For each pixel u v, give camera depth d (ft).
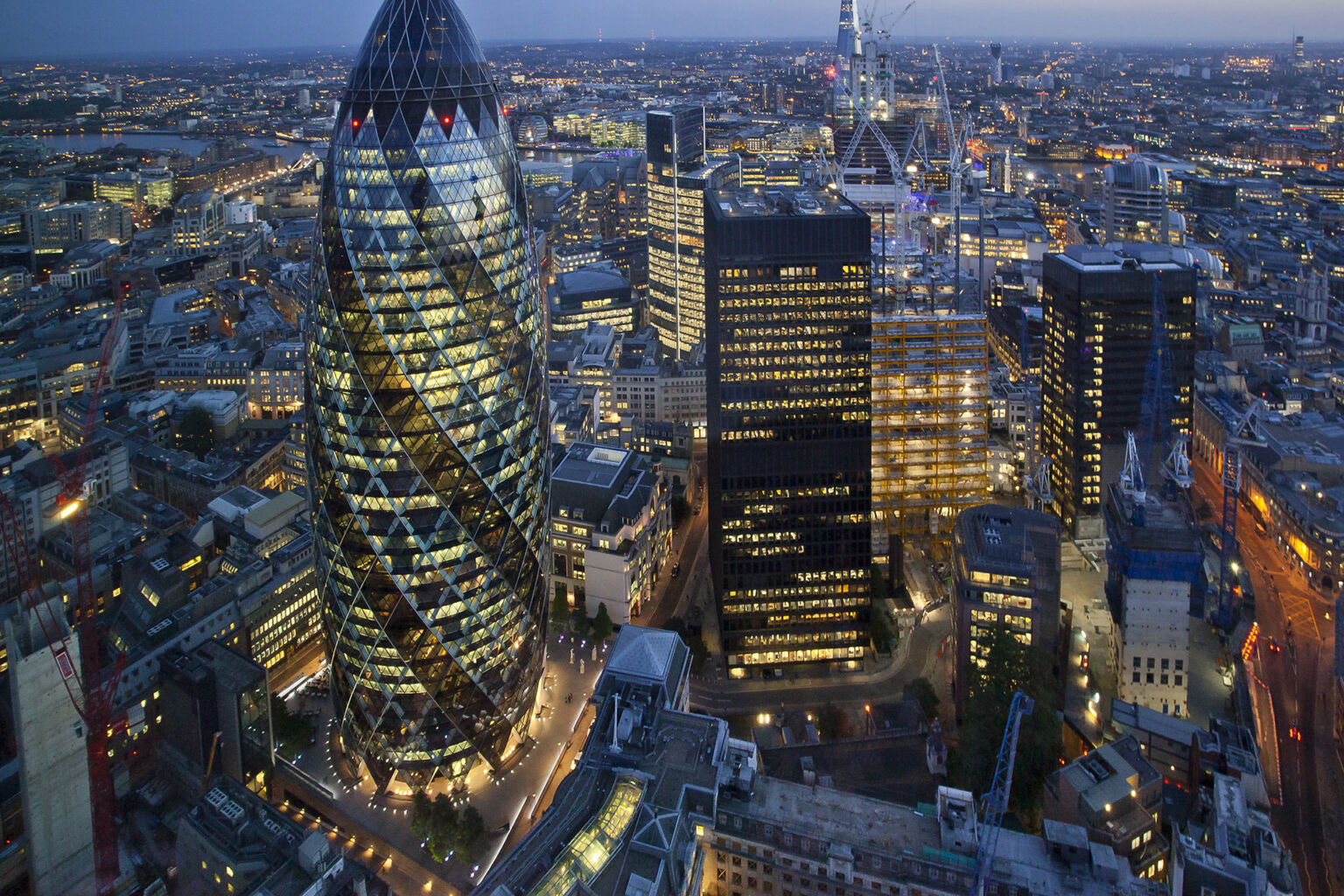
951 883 530.68
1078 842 545.85
